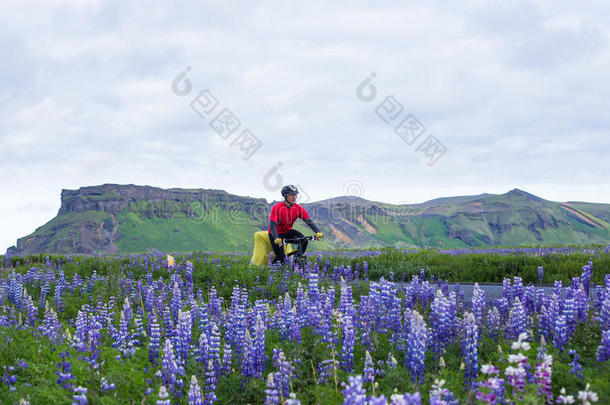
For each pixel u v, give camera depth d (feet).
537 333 21.83
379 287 23.89
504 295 28.17
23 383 17.01
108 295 40.16
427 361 19.86
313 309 22.07
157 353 20.72
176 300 30.35
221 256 70.13
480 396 13.84
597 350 18.39
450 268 52.90
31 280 47.21
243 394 17.49
